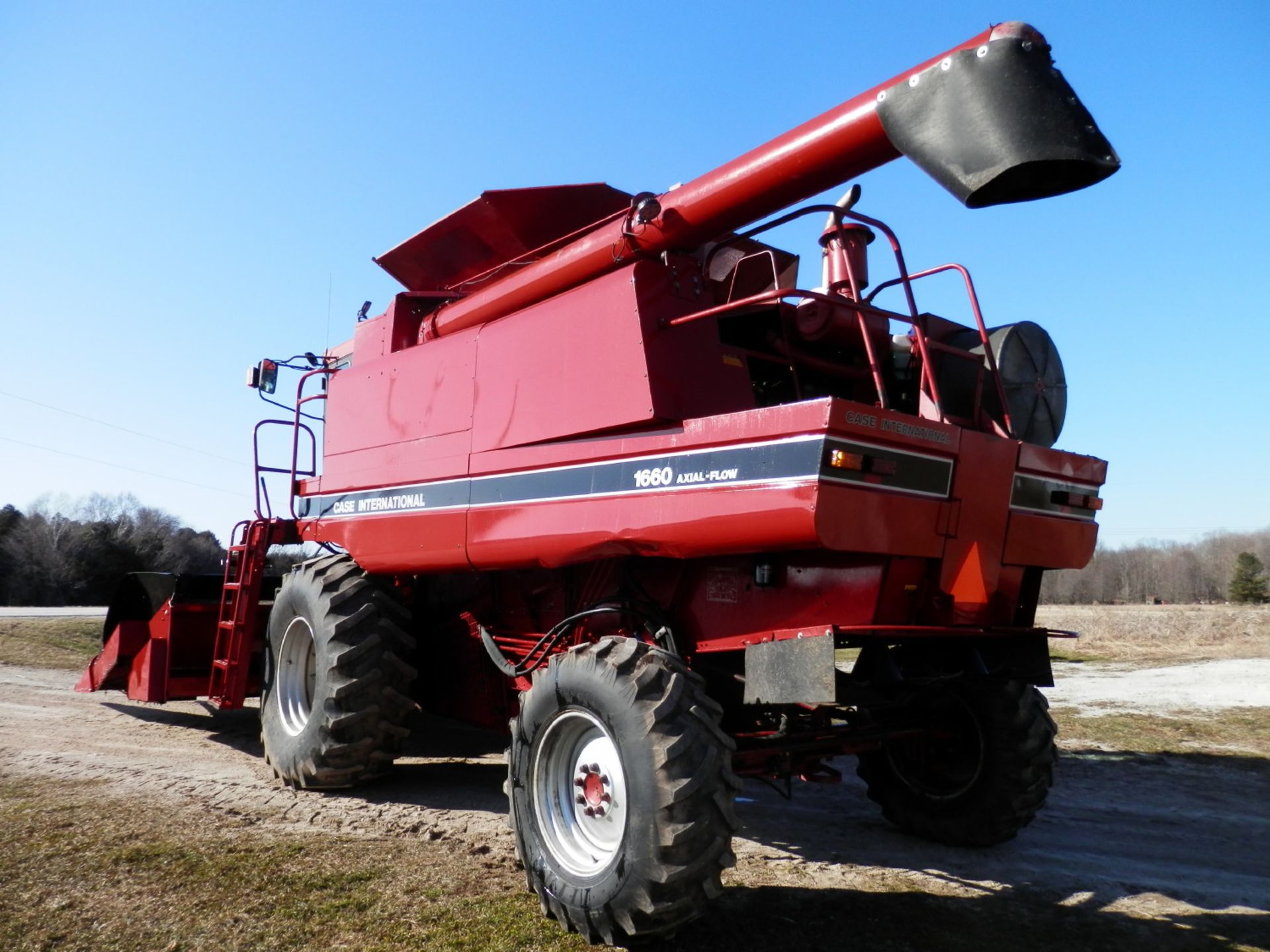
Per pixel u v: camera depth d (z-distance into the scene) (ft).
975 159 10.19
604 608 14.52
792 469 11.18
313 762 17.99
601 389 13.97
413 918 11.62
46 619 63.52
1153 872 15.02
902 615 12.43
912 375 15.47
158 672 24.14
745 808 19.07
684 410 13.46
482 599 19.43
